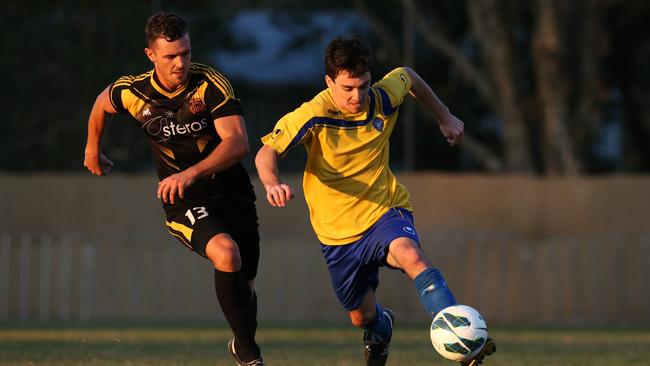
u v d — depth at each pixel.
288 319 65.62
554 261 65.44
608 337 46.16
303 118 21.23
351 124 21.61
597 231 67.25
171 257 65.62
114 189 67.56
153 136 23.00
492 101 88.38
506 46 86.62
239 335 22.00
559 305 65.25
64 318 65.38
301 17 103.06
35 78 86.38
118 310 65.56
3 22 87.31
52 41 87.44
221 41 101.38
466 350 18.95
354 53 20.50
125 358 30.34
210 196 22.95
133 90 22.73
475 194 67.94
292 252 66.06
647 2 91.56
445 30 97.75
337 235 21.89
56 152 85.69
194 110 22.50
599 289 65.19
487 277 65.50
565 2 85.00
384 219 21.67
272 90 105.81
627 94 99.19
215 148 22.94
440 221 68.19
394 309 65.38
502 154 97.00
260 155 20.84
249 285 23.86
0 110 85.75
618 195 67.25
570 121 85.50
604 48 86.44
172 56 21.64
